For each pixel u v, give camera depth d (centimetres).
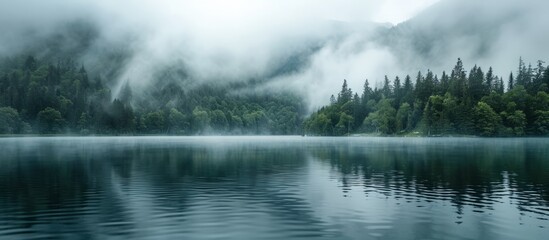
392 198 3541
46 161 7156
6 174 5247
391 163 6700
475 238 2350
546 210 3053
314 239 2328
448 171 5500
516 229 2528
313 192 3866
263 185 4319
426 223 2678
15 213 2964
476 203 3312
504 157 7725
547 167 5925
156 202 3372
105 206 3203
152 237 2359
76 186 4222
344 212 3000
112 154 9056
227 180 4712
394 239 2330
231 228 2550
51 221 2733
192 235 2398
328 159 7631
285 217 2841
